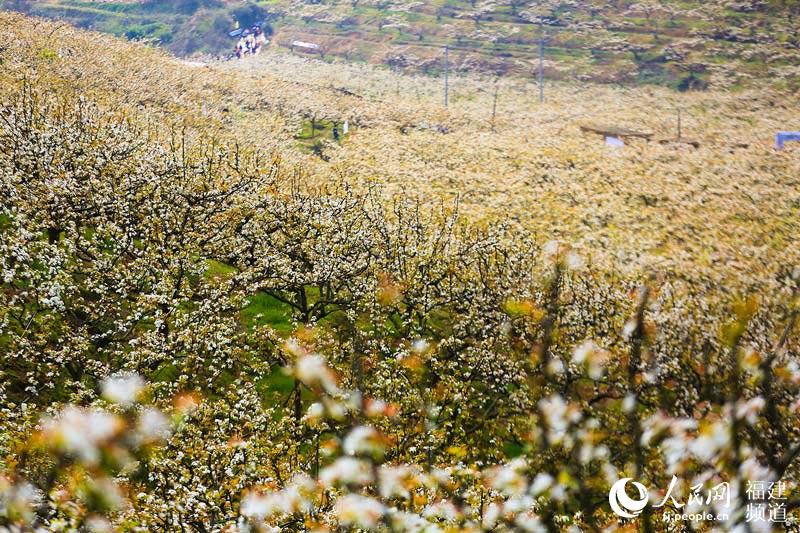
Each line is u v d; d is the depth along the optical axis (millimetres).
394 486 7602
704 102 124500
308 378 6418
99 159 24375
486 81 150000
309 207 26500
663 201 53500
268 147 55781
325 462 15234
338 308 25391
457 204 36781
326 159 59656
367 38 197125
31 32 66750
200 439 14836
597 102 123625
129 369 17219
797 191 60031
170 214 22672
